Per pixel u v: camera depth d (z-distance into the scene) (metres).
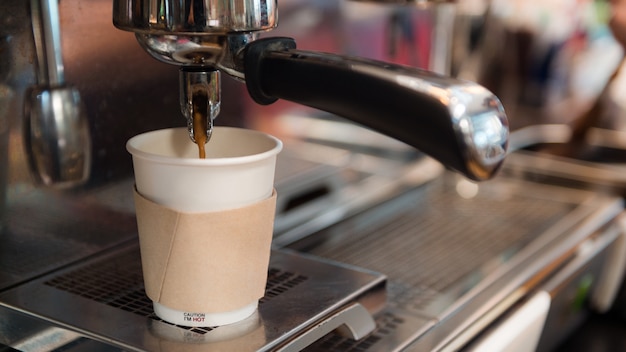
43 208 0.62
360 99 0.43
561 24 1.72
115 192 0.68
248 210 0.48
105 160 0.66
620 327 0.98
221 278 0.49
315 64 0.45
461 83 0.42
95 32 0.64
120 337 0.49
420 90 0.41
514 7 1.55
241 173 0.47
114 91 0.66
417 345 0.59
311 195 0.93
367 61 0.44
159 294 0.50
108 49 0.65
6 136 0.58
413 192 1.03
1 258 0.59
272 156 0.49
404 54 1.06
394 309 0.65
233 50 0.47
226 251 0.48
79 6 0.62
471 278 0.74
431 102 0.40
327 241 0.82
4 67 0.57
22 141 0.60
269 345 0.49
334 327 0.55
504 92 1.60
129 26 0.46
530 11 1.62
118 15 0.47
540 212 0.98
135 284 0.59
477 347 0.61
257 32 0.48
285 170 0.90
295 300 0.56
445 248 0.83
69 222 0.64
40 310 0.54
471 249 0.83
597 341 0.94
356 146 1.01
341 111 0.45
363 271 0.63
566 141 1.22
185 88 0.49
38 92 0.58
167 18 0.44
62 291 0.57
